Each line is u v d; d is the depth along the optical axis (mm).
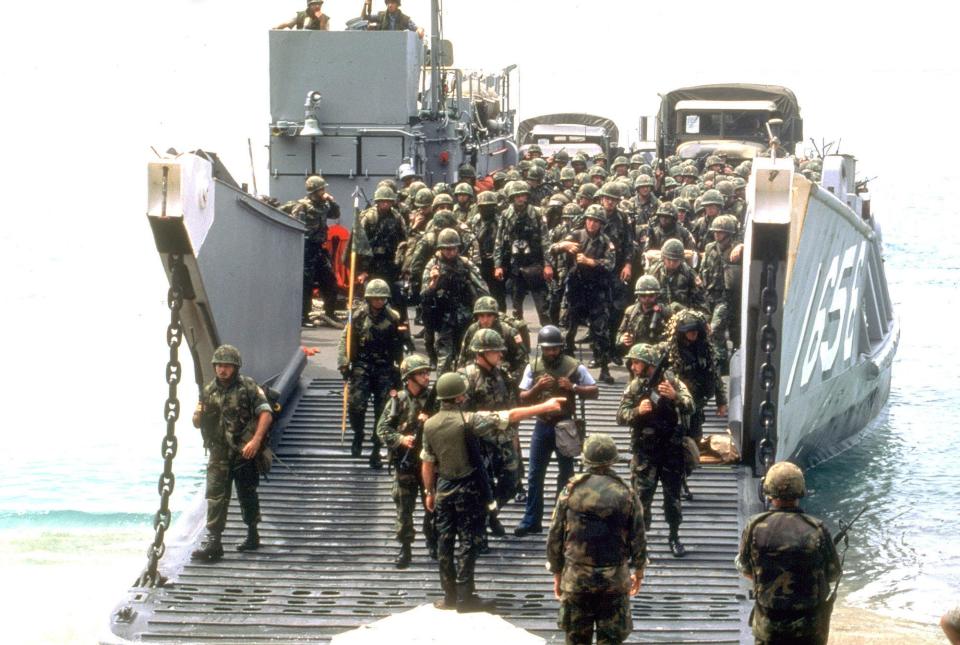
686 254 17031
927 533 15742
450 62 29281
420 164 23484
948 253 51219
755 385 13836
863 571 14383
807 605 8672
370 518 13344
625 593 9422
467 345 13109
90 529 16094
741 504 13398
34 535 15797
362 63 22969
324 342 19094
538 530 12883
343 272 21422
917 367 27625
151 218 12219
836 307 16750
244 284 14469
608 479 9477
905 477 18234
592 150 39062
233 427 12406
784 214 12602
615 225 16594
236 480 12570
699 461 13266
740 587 11852
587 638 9492
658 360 12125
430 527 11859
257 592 11805
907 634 12172
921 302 38156
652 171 26297
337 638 6816
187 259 12633
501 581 12023
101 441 20688
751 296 13164
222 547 12633
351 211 23141
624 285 16781
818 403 17094
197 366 13805
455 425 11109
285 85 23078
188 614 11242
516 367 13008
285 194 23250
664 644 10617
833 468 18797
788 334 14047
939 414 22734
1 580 14008
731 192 20078
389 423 12086
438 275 14352
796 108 32656
